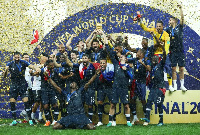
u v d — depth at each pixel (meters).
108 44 7.33
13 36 10.41
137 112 7.52
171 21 8.05
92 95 7.25
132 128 6.67
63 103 7.50
